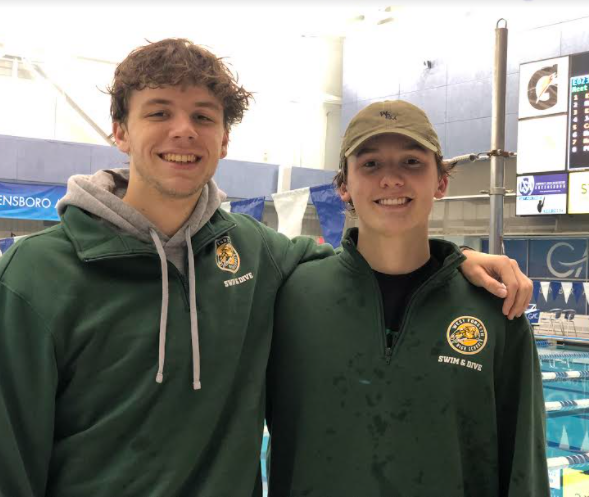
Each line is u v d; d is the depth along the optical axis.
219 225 1.36
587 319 11.06
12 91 13.45
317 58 16.23
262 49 15.38
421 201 1.36
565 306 11.57
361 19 15.45
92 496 1.14
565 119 10.86
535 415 1.36
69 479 1.15
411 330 1.35
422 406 1.32
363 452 1.30
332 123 16.64
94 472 1.15
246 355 1.33
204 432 1.21
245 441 1.26
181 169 1.20
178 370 1.21
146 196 1.26
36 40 13.35
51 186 12.10
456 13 13.45
